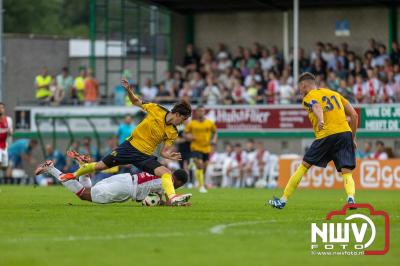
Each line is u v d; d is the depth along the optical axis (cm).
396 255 3334
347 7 12556
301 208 5456
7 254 3259
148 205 5375
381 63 11606
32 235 3816
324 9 12669
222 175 10944
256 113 11494
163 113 5175
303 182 9738
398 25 12331
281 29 12925
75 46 14912
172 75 12706
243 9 13088
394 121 10975
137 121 11688
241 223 4325
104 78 13188
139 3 12750
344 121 5094
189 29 13312
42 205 5534
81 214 4794
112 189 5347
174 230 3994
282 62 12250
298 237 3775
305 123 11300
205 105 11694
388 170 9494
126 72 12962
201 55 13300
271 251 3369
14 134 12412
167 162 10938
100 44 13288
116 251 3328
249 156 10775
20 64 14625
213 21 13225
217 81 12100
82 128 12169
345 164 5081
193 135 8619
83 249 3381
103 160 5269
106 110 12019
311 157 5141
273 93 11638
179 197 5194
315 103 5009
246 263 3081
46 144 12388
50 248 3409
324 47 12100
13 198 6612
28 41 14650
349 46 12588
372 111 11069
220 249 3397
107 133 12031
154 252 3303
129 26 13200
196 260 3127
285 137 11381
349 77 11394
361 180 9625
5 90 14538
